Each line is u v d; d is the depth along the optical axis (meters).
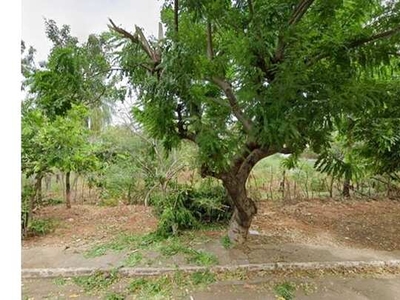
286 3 2.82
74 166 5.07
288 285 3.15
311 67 2.92
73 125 4.66
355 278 3.33
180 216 4.59
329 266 3.56
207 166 3.43
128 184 6.21
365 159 5.54
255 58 2.78
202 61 2.85
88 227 4.91
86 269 3.39
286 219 5.41
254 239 4.35
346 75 2.92
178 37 2.79
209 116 3.47
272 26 2.74
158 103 3.04
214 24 3.03
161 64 2.81
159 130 3.41
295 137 2.71
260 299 2.88
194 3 2.68
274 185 6.88
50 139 4.48
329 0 2.87
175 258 3.69
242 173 3.81
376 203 6.54
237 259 3.66
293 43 2.79
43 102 2.94
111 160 6.08
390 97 3.14
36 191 4.87
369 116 3.94
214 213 4.99
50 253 3.84
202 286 3.12
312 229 4.91
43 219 5.16
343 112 2.93
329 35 2.89
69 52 2.80
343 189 6.95
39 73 2.80
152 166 5.71
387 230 4.92
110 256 3.75
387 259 3.75
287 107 2.72
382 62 3.02
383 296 2.95
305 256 3.80
